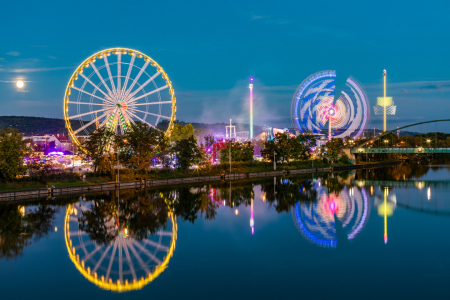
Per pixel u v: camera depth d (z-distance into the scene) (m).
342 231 63.44
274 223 68.50
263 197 97.75
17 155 93.62
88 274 44.47
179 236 59.88
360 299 38.00
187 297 38.50
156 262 48.25
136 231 62.81
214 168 147.38
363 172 180.75
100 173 113.62
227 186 119.69
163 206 83.69
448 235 60.88
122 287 40.78
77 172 115.94
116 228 64.50
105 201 88.62
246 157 170.12
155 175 124.62
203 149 141.12
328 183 130.88
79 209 79.44
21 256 50.47
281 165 177.62
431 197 99.88
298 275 44.00
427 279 42.72
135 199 92.00
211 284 41.47
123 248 53.91
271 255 50.91
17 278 43.28
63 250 53.00
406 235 60.88
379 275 43.97
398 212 79.50
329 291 39.72
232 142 169.75
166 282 42.12
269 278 43.22
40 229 63.62
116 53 113.25
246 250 52.91
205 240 57.66
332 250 53.06
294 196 100.12
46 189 92.88
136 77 115.75
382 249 53.56
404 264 47.53
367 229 64.81
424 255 50.88
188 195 99.31
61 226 65.62
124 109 113.50
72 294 39.28
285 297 38.38
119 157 116.81
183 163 131.75
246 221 69.94
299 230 63.62
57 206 82.06
